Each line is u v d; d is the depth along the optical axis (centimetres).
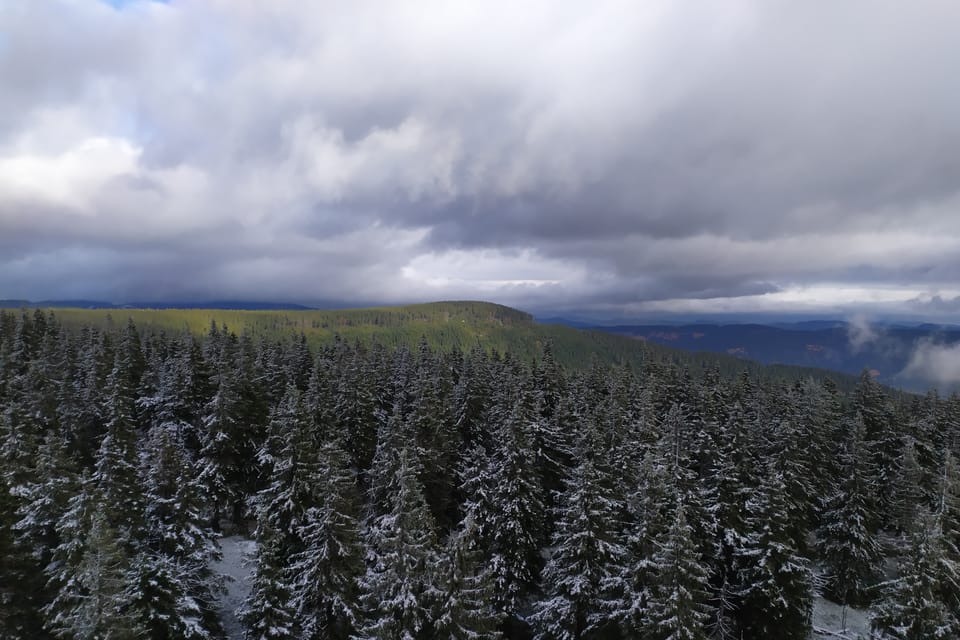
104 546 1873
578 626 2580
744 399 6481
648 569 2345
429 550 2312
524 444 3116
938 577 2361
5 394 5178
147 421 5212
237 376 4722
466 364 6044
